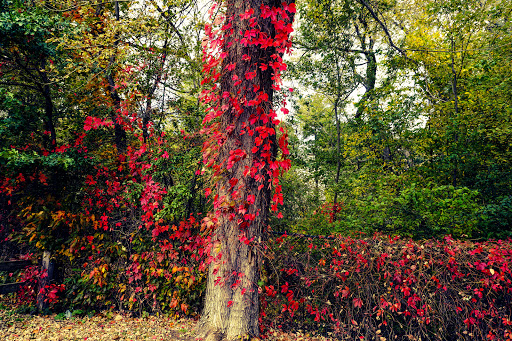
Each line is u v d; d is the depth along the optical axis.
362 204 6.12
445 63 7.60
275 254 4.21
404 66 8.47
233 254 3.22
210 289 3.42
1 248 4.42
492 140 6.54
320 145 11.73
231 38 3.21
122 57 4.89
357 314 4.09
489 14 6.68
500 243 3.88
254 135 3.17
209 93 3.29
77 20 5.72
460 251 3.72
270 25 3.21
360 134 8.91
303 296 4.22
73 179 4.74
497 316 3.58
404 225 5.59
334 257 4.20
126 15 6.32
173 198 4.66
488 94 6.85
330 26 9.40
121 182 4.89
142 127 5.04
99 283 4.25
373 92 8.87
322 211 8.05
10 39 3.99
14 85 4.70
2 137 4.37
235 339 3.15
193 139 5.14
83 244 4.40
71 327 3.75
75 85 5.49
